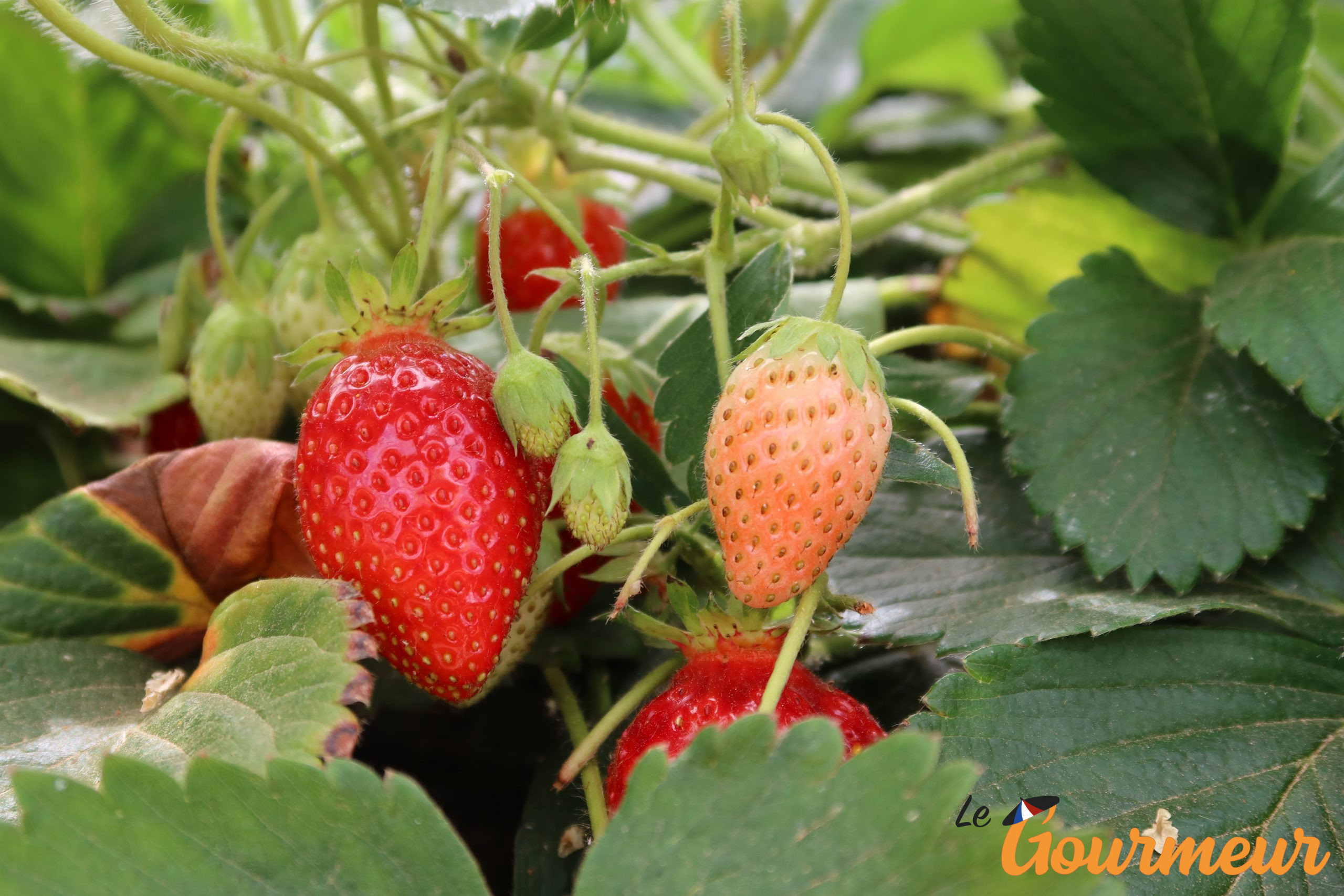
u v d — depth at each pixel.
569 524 0.30
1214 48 0.37
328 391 0.31
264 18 0.40
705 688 0.31
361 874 0.28
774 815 0.27
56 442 0.40
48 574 0.33
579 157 0.39
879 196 0.45
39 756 0.30
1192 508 0.34
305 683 0.29
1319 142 0.54
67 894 0.27
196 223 0.47
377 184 0.42
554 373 0.30
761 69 0.60
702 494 0.32
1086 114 0.38
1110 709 0.32
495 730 0.36
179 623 0.34
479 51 0.39
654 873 0.27
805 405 0.29
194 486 0.33
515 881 0.33
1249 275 0.36
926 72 0.65
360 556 0.30
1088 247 0.41
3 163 0.43
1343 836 0.30
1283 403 0.35
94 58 0.34
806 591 0.30
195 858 0.28
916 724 0.31
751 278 0.33
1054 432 0.35
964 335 0.36
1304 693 0.32
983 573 0.35
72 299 0.46
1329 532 0.34
